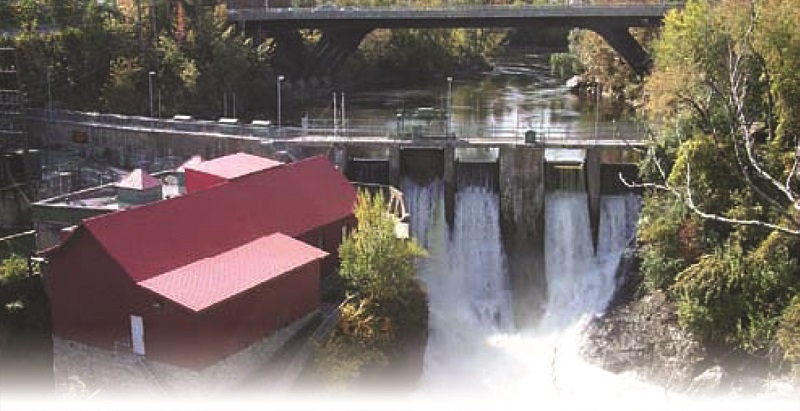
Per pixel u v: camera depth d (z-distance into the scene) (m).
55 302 52.41
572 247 72.50
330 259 62.66
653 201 65.00
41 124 89.00
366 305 54.75
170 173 69.50
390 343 55.38
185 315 47.34
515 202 72.88
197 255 52.03
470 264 72.69
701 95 61.47
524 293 71.38
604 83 131.88
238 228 55.66
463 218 73.81
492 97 129.25
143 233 51.12
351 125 104.12
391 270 56.50
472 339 66.25
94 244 49.59
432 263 72.44
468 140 74.00
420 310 60.09
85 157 86.75
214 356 48.38
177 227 52.84
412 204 74.44
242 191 58.53
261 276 50.97
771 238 56.50
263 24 134.00
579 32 154.88
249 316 50.47
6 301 57.84
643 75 119.19
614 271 69.75
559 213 73.19
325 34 141.12
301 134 82.25
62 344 52.72
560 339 65.94
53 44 103.81
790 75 59.16
